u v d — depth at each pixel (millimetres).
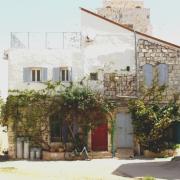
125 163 28109
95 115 31922
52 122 31812
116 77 32688
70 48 32531
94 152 31609
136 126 32156
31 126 31547
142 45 33188
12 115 31453
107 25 33062
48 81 31828
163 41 33312
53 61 32281
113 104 32312
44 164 28109
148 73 33125
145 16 46469
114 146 32219
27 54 32125
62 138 31844
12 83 31828
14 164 28172
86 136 31875
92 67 32594
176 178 21094
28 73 31969
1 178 21625
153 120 31875
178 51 33469
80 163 28516
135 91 32812
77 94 31422
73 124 31828
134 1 47781
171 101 32812
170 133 33000
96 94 31922
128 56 33031
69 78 32188
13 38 32250
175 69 33375
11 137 31594
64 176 22344
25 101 31391
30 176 22375
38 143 31656
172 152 31953
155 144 31828
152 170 24109
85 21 32969
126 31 33156
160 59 33281
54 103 31609
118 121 32594
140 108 32125
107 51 32875
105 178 21516
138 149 32562
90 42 32781
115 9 46375
